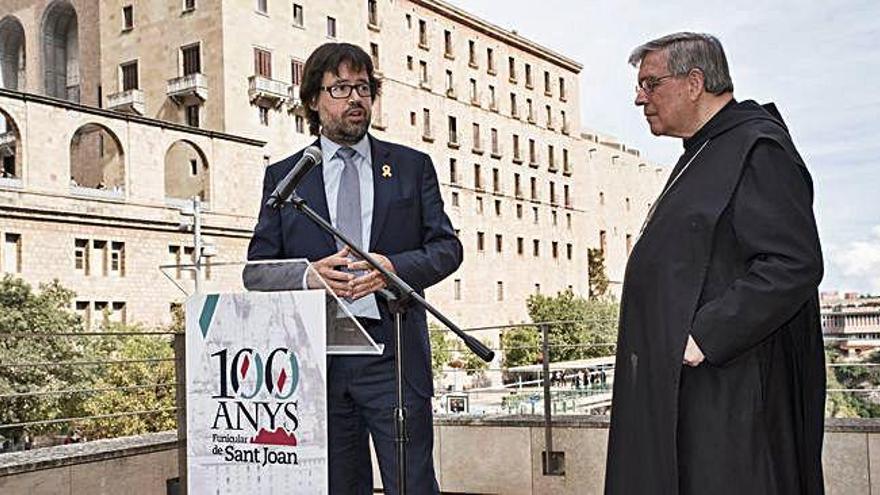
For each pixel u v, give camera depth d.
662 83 2.67
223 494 2.86
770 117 2.62
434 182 3.35
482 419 5.93
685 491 2.51
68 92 54.62
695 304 2.50
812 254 2.41
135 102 44.81
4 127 51.12
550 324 5.69
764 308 2.39
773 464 2.49
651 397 2.55
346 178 3.24
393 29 53.72
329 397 3.21
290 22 45.91
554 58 68.38
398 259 3.02
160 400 21.19
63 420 4.88
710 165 2.58
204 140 40.06
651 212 2.72
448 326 2.93
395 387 3.16
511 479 5.84
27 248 33.72
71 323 27.36
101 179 47.84
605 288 71.81
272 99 43.97
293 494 2.75
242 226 41.06
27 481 4.34
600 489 5.56
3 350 22.55
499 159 62.09
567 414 5.95
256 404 2.80
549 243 66.56
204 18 43.31
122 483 4.82
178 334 3.96
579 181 71.06
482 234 59.69
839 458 5.00
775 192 2.46
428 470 3.18
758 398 2.49
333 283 2.84
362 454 3.35
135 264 37.03
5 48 57.12
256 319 2.79
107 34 46.72
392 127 53.12
